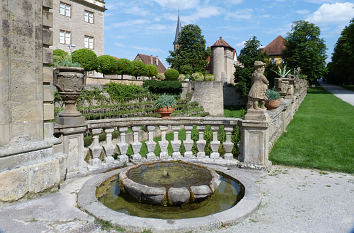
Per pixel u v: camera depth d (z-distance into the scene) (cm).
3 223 351
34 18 446
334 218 388
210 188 441
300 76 3600
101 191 484
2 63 400
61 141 517
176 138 707
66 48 3120
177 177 486
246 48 4209
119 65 2898
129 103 2508
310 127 1223
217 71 5066
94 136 608
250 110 636
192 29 5069
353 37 4325
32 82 447
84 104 2167
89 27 3391
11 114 416
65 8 3094
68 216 374
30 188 430
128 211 417
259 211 410
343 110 1897
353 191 492
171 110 998
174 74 3712
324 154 750
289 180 551
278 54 5969
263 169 618
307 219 385
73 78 525
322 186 517
